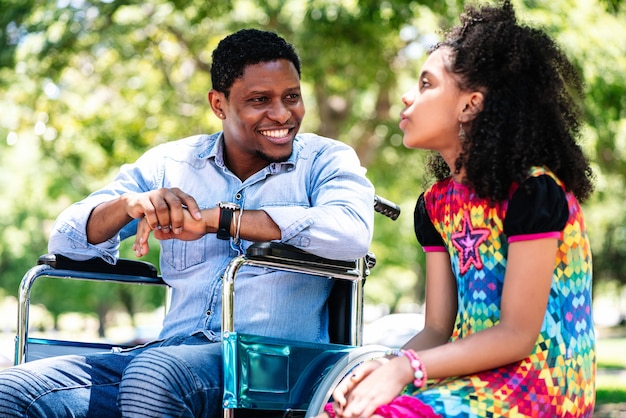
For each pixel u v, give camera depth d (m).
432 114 2.71
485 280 2.63
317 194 3.45
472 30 2.72
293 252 3.06
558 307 2.57
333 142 3.60
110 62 13.91
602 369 13.47
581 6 10.30
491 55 2.66
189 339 3.34
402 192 17.94
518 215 2.52
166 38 13.42
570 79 2.79
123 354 3.32
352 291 3.43
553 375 2.53
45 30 11.92
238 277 3.39
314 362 3.07
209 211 3.16
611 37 10.29
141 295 23.86
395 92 15.02
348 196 3.31
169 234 3.18
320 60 11.87
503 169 2.57
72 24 12.03
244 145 3.48
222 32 12.83
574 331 2.59
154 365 2.86
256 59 3.44
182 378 2.87
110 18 12.45
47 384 3.11
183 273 3.50
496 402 2.47
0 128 14.23
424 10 11.29
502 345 2.46
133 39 13.29
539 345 2.54
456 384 2.49
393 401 2.46
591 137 10.45
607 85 10.30
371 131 15.26
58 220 3.45
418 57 13.30
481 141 2.60
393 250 22.42
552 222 2.49
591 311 2.68
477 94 2.67
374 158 16.33
